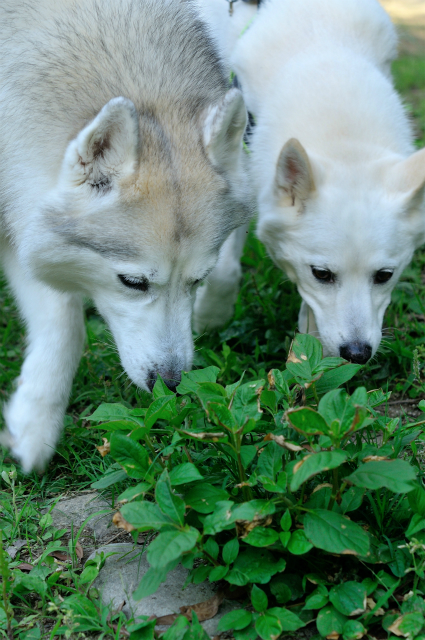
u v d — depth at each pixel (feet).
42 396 3.69
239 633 3.11
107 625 3.17
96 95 3.59
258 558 3.18
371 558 3.17
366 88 4.31
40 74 3.60
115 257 3.53
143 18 3.70
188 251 3.56
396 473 3.09
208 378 3.45
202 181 3.58
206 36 3.92
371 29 4.58
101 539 3.49
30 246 3.63
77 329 3.79
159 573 3.12
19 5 3.67
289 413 3.10
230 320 4.55
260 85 4.51
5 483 3.74
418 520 3.20
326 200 4.02
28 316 3.82
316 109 4.25
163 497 3.13
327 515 3.11
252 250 5.15
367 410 3.39
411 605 3.12
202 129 3.63
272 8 4.66
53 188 3.59
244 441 3.43
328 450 3.13
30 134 3.61
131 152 3.44
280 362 4.32
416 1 15.81
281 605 3.18
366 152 4.17
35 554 3.45
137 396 4.05
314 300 4.14
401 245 4.05
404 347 4.31
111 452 3.23
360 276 4.02
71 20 3.65
